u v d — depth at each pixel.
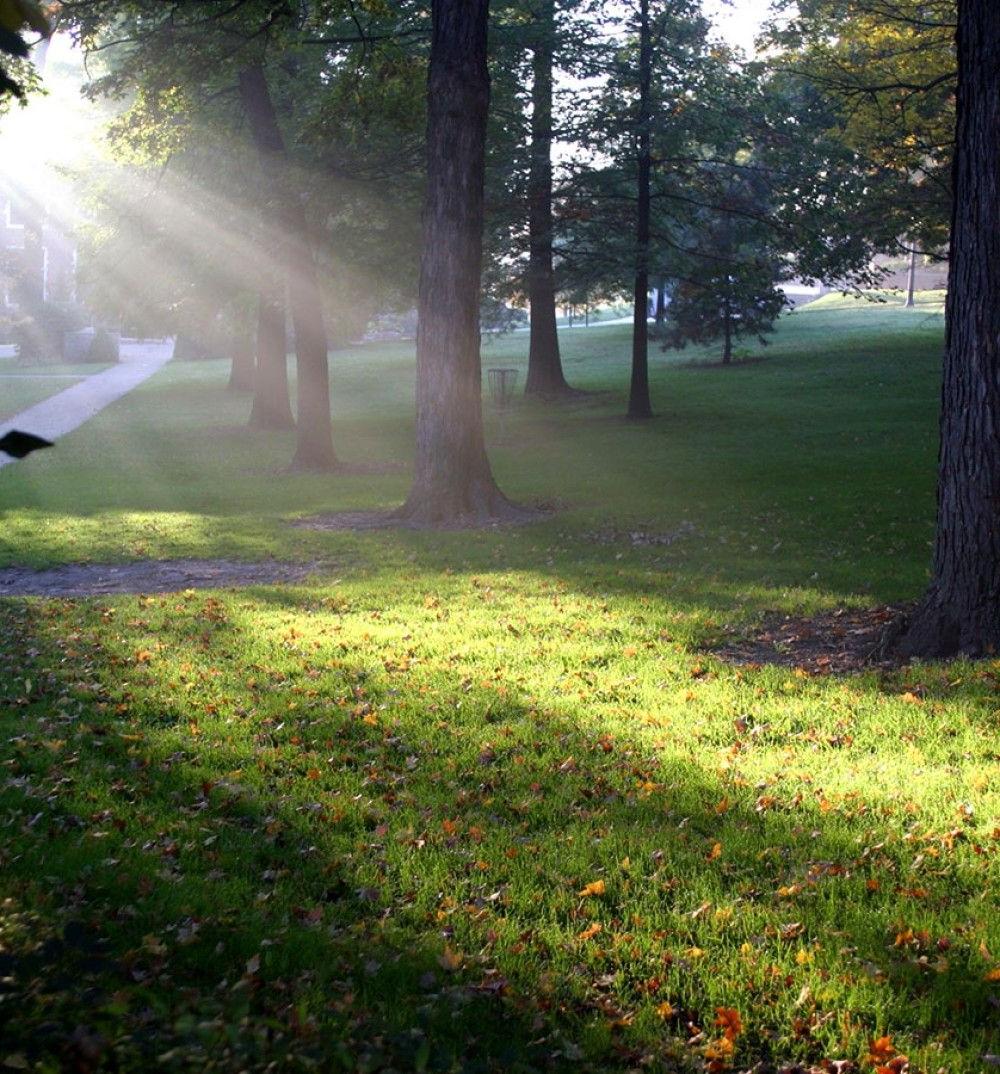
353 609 12.27
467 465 18.20
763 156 30.38
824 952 4.77
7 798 6.47
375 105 20.27
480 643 10.45
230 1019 3.49
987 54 8.62
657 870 5.60
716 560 14.08
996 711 7.79
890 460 21.61
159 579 14.76
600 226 31.39
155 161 25.16
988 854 5.67
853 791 6.55
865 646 9.73
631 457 24.69
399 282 27.94
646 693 8.74
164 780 6.93
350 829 6.22
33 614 12.31
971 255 8.86
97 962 3.54
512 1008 4.41
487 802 6.55
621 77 28.42
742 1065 4.16
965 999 4.43
